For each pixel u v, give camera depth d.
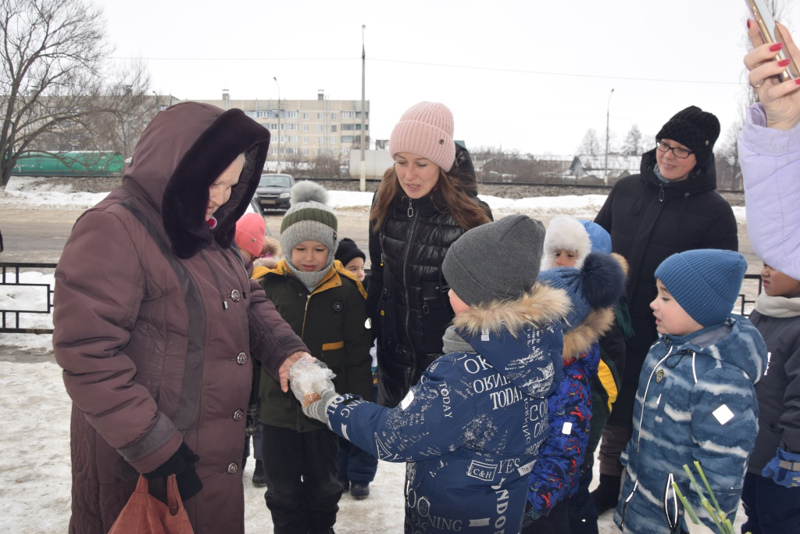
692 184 3.07
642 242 3.18
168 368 1.62
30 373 4.78
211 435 1.70
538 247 1.75
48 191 25.88
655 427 2.25
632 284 3.19
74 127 22.97
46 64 22.05
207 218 1.73
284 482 2.60
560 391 2.19
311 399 1.88
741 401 2.03
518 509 1.80
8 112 22.09
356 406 1.79
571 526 2.55
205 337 1.66
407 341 2.60
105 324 1.47
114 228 1.51
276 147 89.69
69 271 1.46
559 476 2.15
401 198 2.58
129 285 1.52
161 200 1.57
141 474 1.53
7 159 22.72
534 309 1.67
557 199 24.33
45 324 6.09
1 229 15.23
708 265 2.17
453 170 2.55
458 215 2.41
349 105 89.94
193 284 1.64
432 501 1.75
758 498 2.46
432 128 2.35
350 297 2.80
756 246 1.34
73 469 1.68
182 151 1.58
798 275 1.28
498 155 47.94
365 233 15.58
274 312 2.14
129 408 1.47
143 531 1.52
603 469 3.22
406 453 1.66
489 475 1.72
